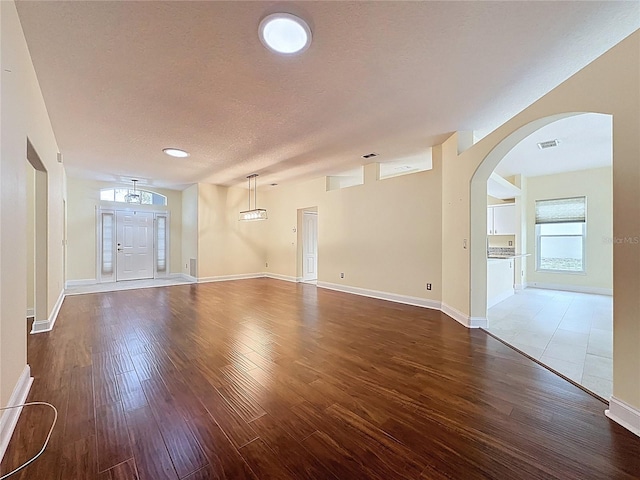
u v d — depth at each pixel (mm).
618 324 1755
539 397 2055
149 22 1833
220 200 7789
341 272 6289
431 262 4660
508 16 1814
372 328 3646
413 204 4895
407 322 3916
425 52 2162
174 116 3240
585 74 1967
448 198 4203
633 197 1659
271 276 8445
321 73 2426
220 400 2010
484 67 2363
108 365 2551
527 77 2514
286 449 1540
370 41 2031
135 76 2451
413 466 1430
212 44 2049
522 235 6730
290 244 7797
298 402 1990
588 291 6230
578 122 3717
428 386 2217
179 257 8469
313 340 3213
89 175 6379
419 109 3133
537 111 2441
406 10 1757
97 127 3543
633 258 1670
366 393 2111
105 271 7297
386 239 5359
